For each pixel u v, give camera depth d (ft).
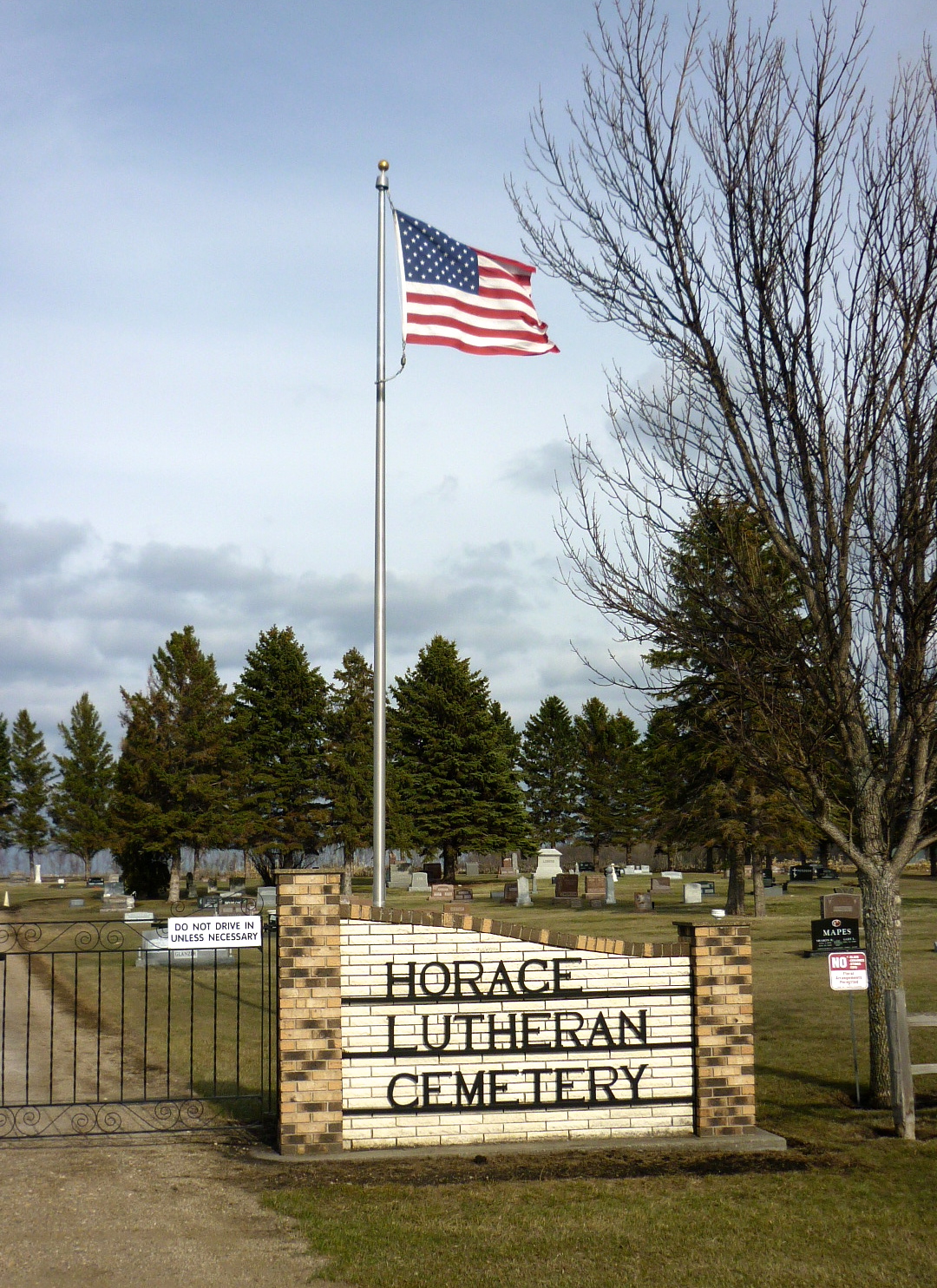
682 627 33.78
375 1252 21.66
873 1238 22.63
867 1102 34.91
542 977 30.25
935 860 189.06
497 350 43.29
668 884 164.35
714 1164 28.07
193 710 154.10
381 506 40.45
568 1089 30.04
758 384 33.35
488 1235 22.66
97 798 239.71
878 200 32.35
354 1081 29.19
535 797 262.88
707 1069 30.37
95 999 54.65
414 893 167.12
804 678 33.12
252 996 56.08
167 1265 20.94
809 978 62.69
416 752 197.16
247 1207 24.30
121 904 144.05
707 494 34.04
